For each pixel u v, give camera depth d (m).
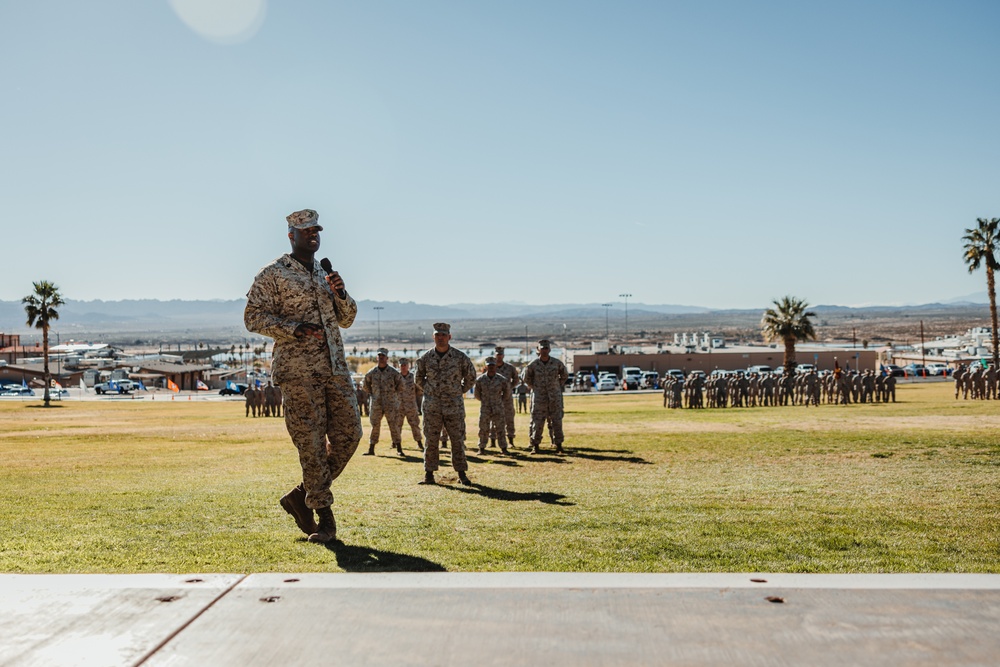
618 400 51.16
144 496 8.21
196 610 3.30
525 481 9.45
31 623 3.17
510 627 3.06
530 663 2.75
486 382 14.64
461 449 9.55
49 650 2.91
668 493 7.89
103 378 112.50
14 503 7.68
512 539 5.34
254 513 6.79
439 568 4.44
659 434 17.56
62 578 3.74
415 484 9.40
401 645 2.91
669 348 116.06
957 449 12.30
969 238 62.16
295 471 11.58
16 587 3.62
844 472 9.76
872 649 2.83
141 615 3.25
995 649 2.82
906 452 12.11
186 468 12.33
